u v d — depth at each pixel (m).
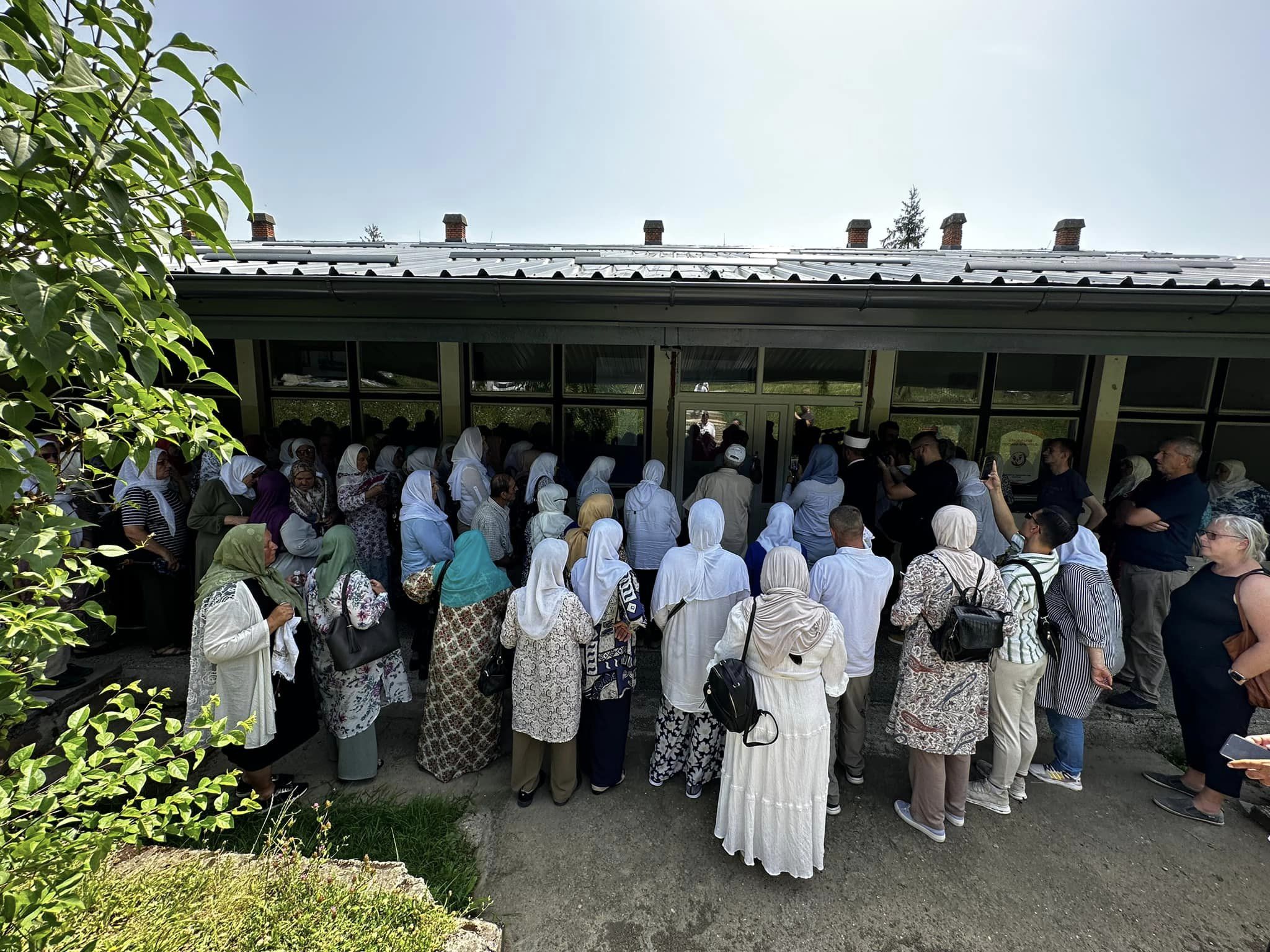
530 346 6.19
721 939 2.29
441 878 2.49
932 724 2.68
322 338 3.69
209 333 3.67
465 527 4.61
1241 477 5.29
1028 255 7.35
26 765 1.32
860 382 6.16
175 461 4.55
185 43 1.22
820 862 2.51
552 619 2.74
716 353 6.15
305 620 2.89
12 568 1.31
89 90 1.09
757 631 2.40
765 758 2.44
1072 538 2.77
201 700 2.60
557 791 2.97
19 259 1.21
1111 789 3.17
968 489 4.34
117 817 1.43
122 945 1.73
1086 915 2.41
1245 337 3.46
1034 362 6.08
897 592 5.47
